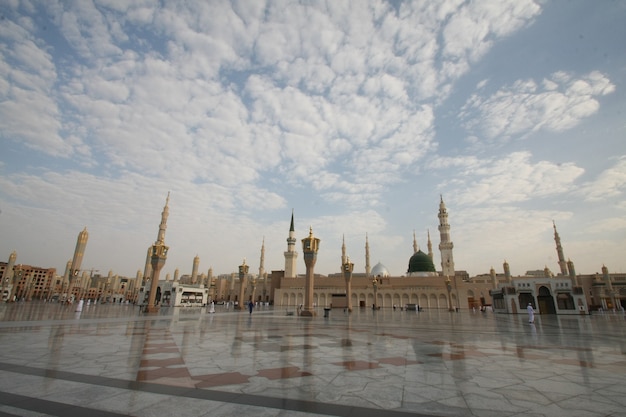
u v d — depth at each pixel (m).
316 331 21.30
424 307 91.56
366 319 37.38
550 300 60.47
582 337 19.08
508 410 6.07
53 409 5.84
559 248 90.06
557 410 6.07
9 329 18.45
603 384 7.96
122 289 151.00
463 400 6.65
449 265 105.25
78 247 74.12
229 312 50.50
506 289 63.88
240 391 7.14
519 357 11.83
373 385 7.75
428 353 12.61
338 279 100.94
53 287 141.88
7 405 6.02
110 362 10.00
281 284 106.94
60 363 9.73
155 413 5.72
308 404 6.32
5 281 84.50
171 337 16.75
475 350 13.52
